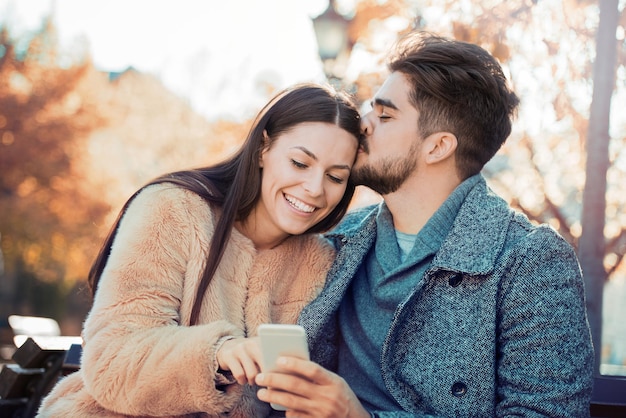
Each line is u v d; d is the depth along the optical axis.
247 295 2.58
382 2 5.73
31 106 16.58
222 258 2.54
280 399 1.99
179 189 2.51
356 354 2.60
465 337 2.41
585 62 4.43
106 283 2.37
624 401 2.75
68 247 17.94
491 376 2.38
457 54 2.63
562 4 4.45
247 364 2.08
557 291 2.37
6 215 16.95
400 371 2.48
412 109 2.64
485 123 2.64
